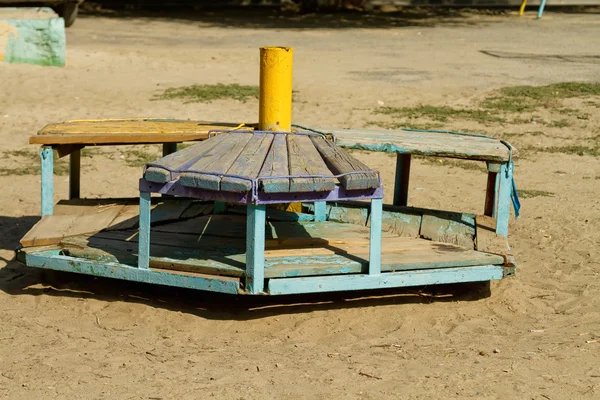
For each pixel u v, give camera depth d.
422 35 24.03
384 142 6.47
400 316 5.70
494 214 7.16
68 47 19.95
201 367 4.83
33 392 4.50
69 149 7.09
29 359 4.95
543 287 6.32
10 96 14.60
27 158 10.96
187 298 6.03
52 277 6.45
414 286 6.26
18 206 8.60
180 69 17.61
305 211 7.43
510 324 5.58
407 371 4.75
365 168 5.50
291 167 5.48
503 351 5.06
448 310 5.83
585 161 11.09
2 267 6.68
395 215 7.10
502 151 6.27
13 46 16.91
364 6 32.34
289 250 6.07
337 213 7.20
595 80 16.22
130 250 6.04
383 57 19.58
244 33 24.47
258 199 5.15
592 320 5.61
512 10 31.95
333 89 15.55
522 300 6.03
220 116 13.38
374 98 14.80
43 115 13.39
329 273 5.61
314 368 4.81
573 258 7.04
